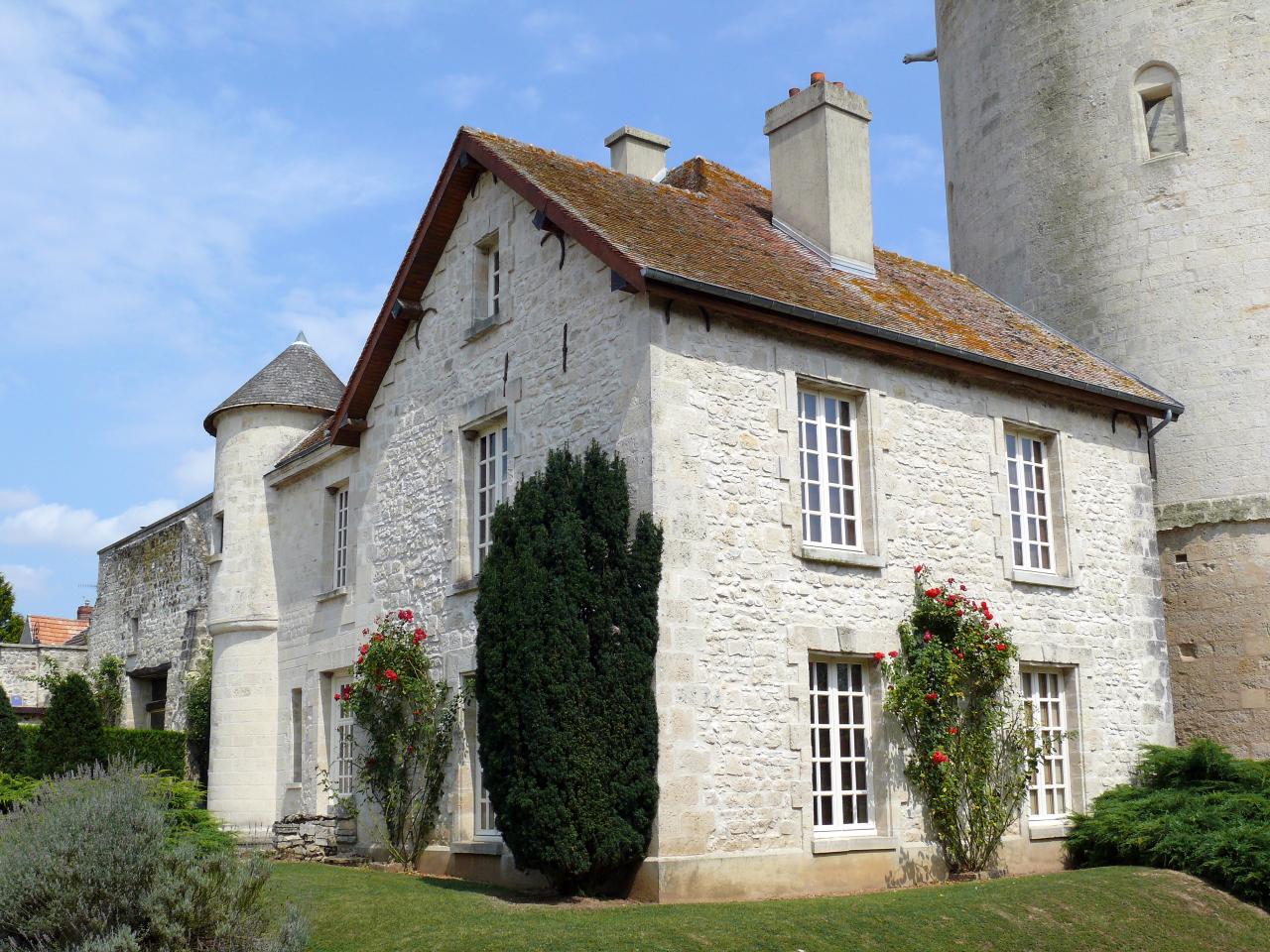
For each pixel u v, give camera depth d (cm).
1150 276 1714
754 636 1142
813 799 1170
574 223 1198
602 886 1077
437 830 1349
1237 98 1694
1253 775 1359
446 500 1428
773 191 1514
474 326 1409
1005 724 1323
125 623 3008
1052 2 1862
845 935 923
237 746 1859
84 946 762
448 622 1387
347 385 1611
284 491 1914
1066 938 1002
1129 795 1374
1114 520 1519
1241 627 1569
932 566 1298
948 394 1362
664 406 1126
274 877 1184
